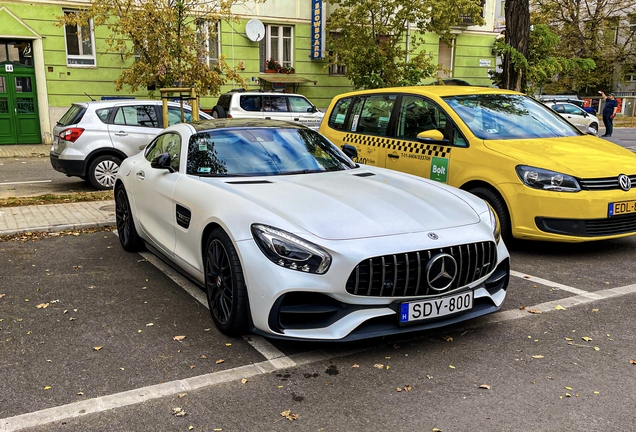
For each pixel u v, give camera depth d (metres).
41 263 5.66
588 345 3.65
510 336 3.81
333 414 2.86
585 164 5.53
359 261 3.28
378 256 3.32
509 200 5.64
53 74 18.17
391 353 3.56
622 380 3.19
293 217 3.51
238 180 4.31
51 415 2.86
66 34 18.30
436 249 3.46
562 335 3.82
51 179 11.67
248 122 5.24
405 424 2.76
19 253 6.03
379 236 3.43
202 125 5.07
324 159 4.94
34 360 3.49
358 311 3.36
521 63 11.43
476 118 6.37
